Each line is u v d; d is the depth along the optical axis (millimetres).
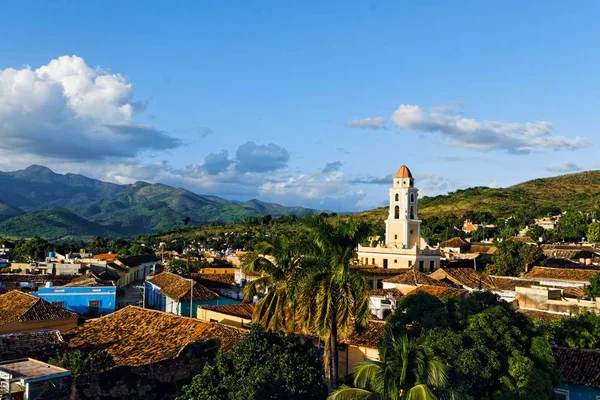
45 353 31891
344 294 24984
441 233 160000
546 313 47781
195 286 57125
